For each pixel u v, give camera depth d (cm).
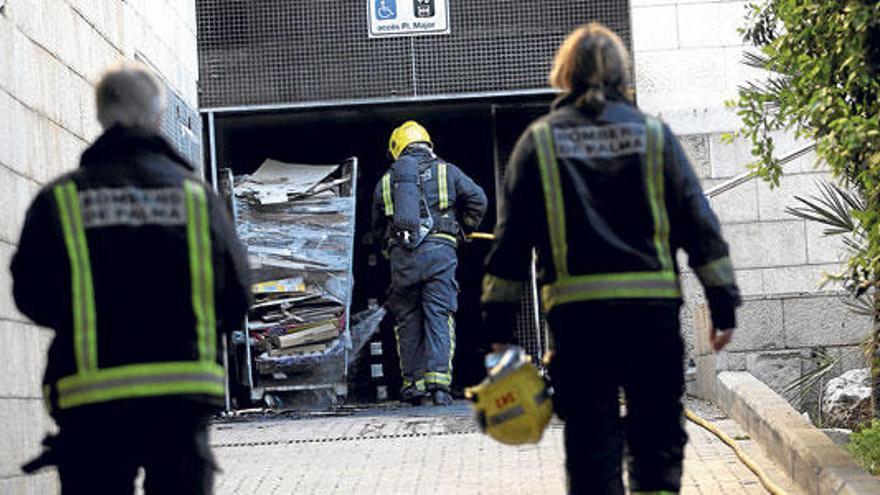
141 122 1234
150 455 1201
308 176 3262
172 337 1191
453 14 3334
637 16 3241
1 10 1820
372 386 3409
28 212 1215
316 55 3331
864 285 1720
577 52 1270
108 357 1182
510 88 3322
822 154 1513
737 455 2058
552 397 1280
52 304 1212
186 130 3098
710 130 3133
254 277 3206
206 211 1218
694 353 2750
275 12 3338
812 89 1684
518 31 3328
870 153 1588
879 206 1686
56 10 2091
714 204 2922
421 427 2594
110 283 1188
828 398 2419
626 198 1237
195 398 1188
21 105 1889
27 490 1831
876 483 1534
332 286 3219
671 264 1247
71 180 1211
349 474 2128
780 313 2491
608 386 1242
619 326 1225
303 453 2355
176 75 3059
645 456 1237
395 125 3541
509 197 1261
